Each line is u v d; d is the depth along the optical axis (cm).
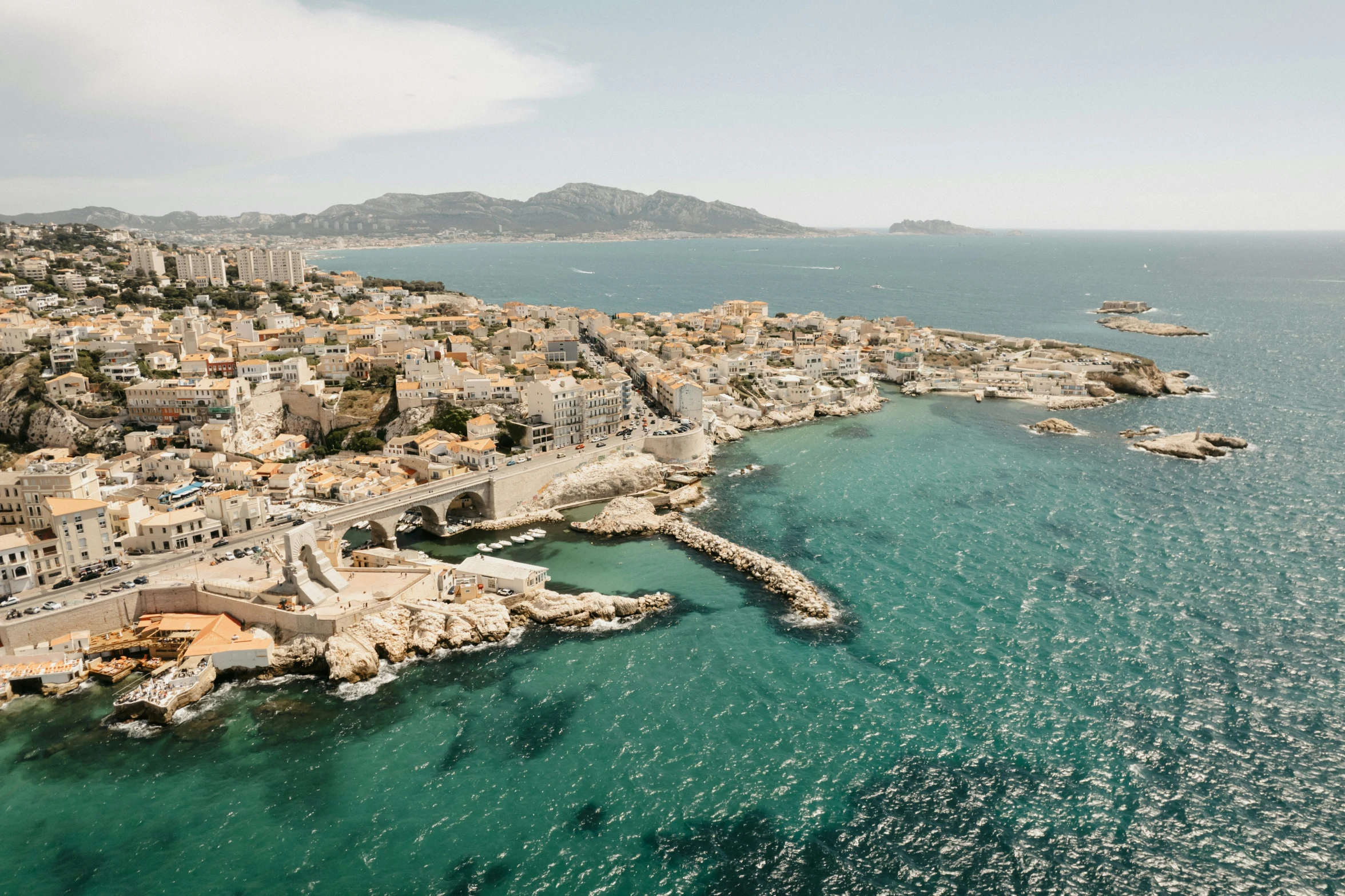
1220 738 8706
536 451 18425
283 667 10506
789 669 10262
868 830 7556
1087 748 8600
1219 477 17525
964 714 9225
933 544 14112
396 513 14375
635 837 7512
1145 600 11775
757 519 15600
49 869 7212
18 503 12494
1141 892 6838
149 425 17775
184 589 11519
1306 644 10494
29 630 10475
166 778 8444
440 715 9494
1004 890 6888
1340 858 7119
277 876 7094
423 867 7175
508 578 12375
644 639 11156
